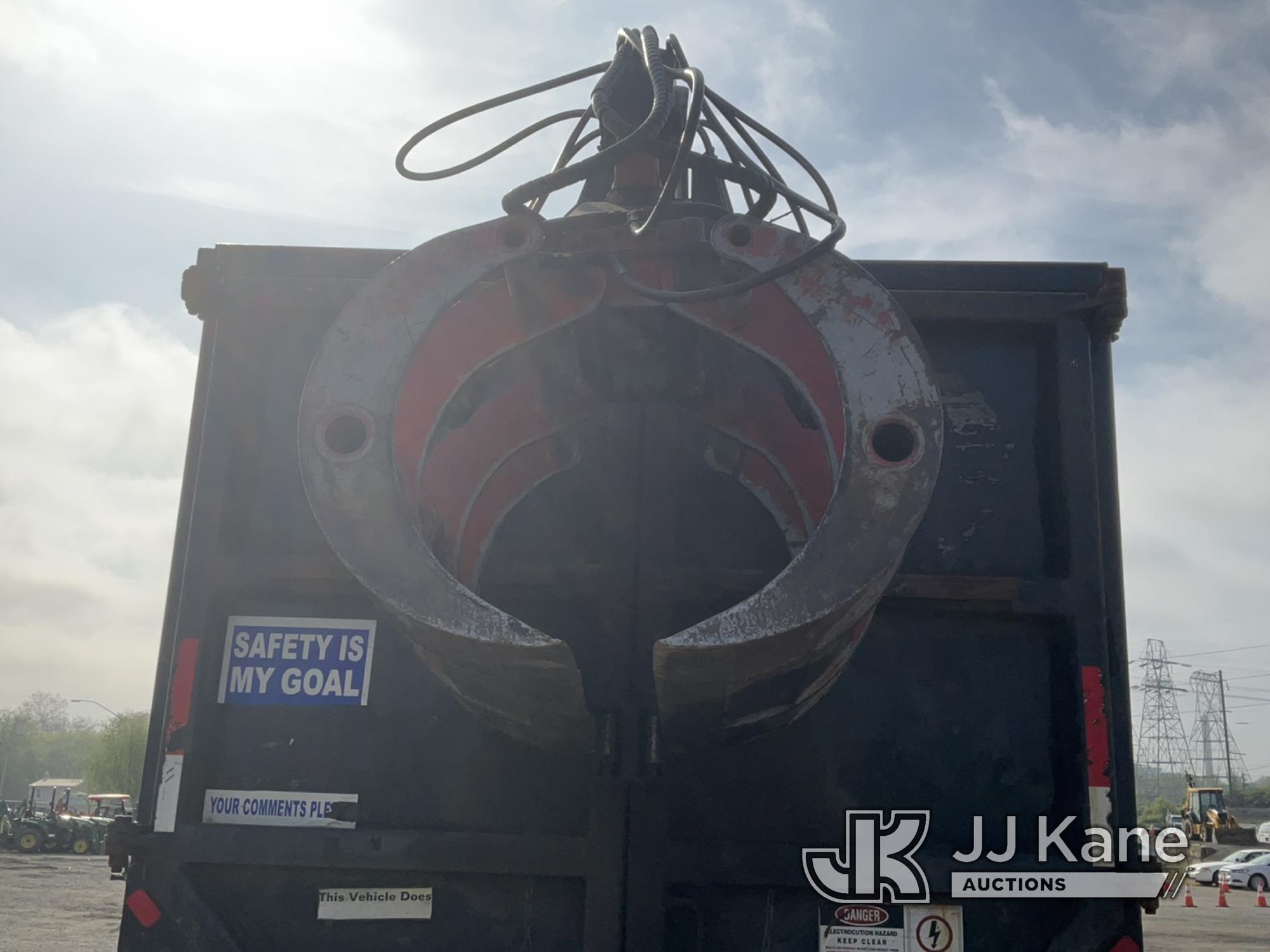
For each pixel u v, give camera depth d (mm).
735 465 2523
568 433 2543
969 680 2484
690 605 2428
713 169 2699
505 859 2348
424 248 2127
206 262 2705
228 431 2633
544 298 2254
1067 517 2531
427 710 2498
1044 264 2615
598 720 2305
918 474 1913
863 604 1921
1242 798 78812
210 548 2555
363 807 2461
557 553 2508
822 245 2043
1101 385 2609
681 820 2393
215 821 2465
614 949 2281
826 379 2145
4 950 9258
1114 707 2434
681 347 2400
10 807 32438
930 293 2613
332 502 1956
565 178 2166
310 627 2553
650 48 2465
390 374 2041
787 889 2346
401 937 2387
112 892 16406
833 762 2432
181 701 2465
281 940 2398
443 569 1896
